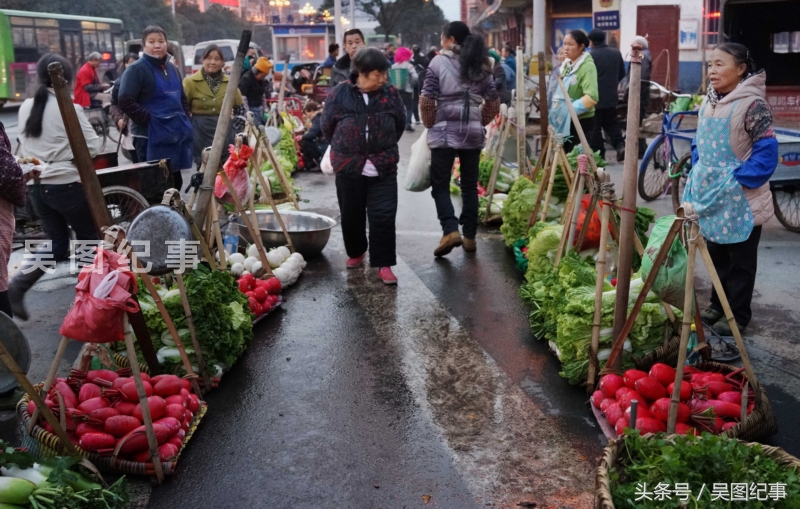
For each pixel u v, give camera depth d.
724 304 3.41
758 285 5.86
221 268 4.86
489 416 3.90
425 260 6.71
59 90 3.37
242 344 4.53
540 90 7.00
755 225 4.48
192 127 7.12
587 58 7.60
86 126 5.62
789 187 7.39
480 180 8.83
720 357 4.47
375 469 3.42
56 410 3.36
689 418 3.40
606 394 3.76
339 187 5.98
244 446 3.62
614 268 5.11
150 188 6.21
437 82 6.34
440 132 6.41
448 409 3.98
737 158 4.36
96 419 3.36
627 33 21.64
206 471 3.41
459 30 6.36
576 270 4.46
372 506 3.15
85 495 2.91
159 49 6.69
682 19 21.34
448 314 5.37
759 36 9.94
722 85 4.35
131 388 3.47
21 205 4.18
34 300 5.75
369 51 5.63
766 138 4.25
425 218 8.47
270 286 5.42
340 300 5.68
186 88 7.67
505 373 4.40
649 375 3.68
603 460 2.84
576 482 3.30
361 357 4.66
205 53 7.59
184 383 3.87
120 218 6.05
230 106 4.78
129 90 6.56
